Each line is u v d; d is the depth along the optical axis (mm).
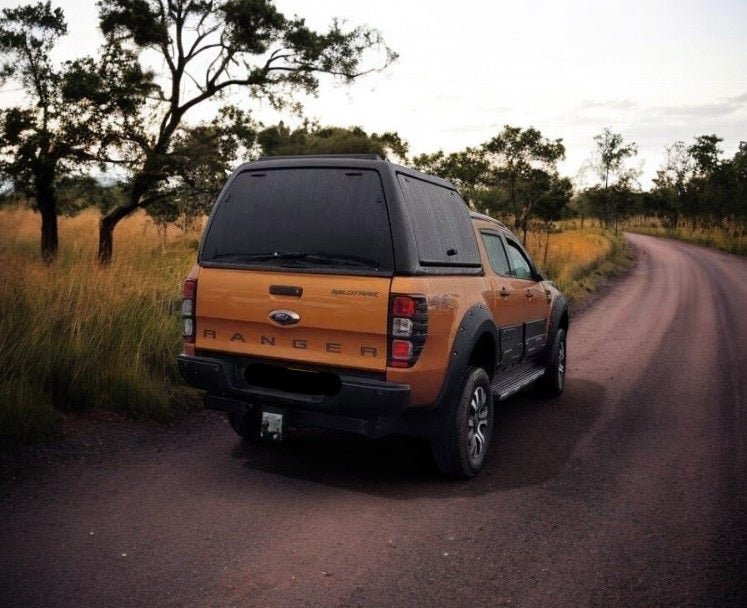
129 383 5129
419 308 3557
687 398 7105
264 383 3990
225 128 16172
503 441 5320
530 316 5891
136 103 14633
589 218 87188
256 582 2877
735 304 17594
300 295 3727
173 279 8086
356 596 2799
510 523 3650
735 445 5371
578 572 3100
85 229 21094
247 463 4418
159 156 15047
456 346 3957
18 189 14617
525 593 2889
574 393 7246
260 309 3838
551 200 30219
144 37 15656
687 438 5559
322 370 3752
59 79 14156
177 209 16891
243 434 4703
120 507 3600
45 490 3746
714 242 51469
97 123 14312
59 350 5227
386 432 3809
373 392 3564
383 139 29422
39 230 20109
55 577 2828
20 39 13672
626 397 7109
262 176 4074
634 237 64938
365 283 3605
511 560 3199
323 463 4508
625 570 3135
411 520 3631
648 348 10492
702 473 4637
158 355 5844
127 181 15547
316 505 3773
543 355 6680
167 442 4738
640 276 27047
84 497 3697
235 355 3982
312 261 3756
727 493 4238
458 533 3484
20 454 4160
